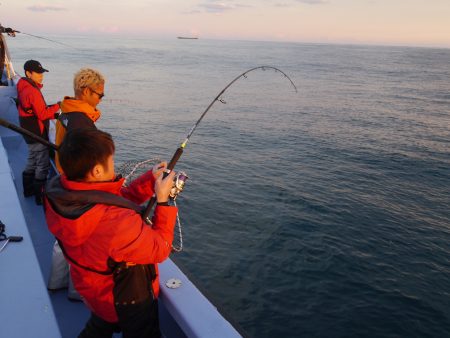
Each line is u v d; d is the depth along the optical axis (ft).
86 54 414.82
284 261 34.76
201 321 5.12
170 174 4.67
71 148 3.92
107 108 113.39
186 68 305.53
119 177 4.46
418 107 150.41
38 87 11.12
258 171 60.95
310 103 148.46
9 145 16.20
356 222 43.73
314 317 27.89
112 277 4.32
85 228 3.89
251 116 112.78
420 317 28.45
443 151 78.95
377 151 77.25
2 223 6.55
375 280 32.68
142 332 4.71
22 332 4.58
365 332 26.71
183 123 96.94
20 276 5.51
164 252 4.27
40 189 11.05
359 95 183.83
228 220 42.16
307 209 46.50
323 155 73.00
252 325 26.84
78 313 6.97
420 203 51.37
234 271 32.83
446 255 37.73
